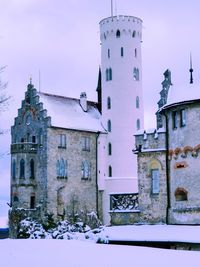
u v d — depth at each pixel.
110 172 85.50
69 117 82.62
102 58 90.19
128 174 84.75
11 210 78.50
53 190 77.25
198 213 37.28
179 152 39.38
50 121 78.00
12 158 79.81
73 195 79.62
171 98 40.38
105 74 89.12
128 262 21.41
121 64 87.75
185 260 22.14
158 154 41.75
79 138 82.19
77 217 78.81
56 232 48.28
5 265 20.44
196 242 30.66
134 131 86.56
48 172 77.06
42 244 29.12
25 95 83.12
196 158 37.88
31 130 81.19
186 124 38.72
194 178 37.84
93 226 78.00
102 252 25.08
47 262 21.31
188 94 38.44
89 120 85.94
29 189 77.94
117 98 87.00
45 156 77.50
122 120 86.19
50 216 74.81
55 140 78.69
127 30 88.38
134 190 83.50
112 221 43.56
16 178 78.38
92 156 83.62
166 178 41.09
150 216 41.53
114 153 85.44
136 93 88.06
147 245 33.72
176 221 39.22
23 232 70.81
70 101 87.31
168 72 46.88
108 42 89.19
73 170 80.44
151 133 42.59
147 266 20.23
